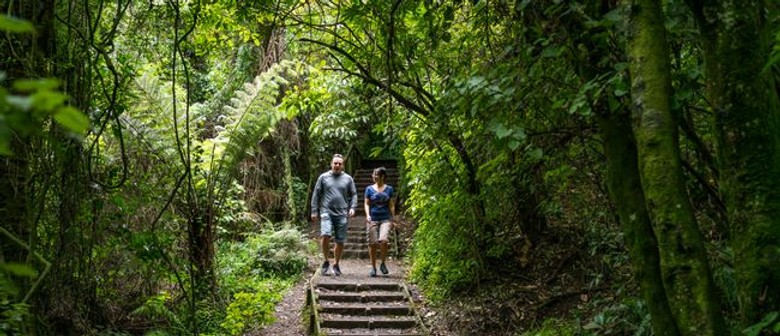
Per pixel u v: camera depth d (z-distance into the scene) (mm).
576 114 4008
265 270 10219
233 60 12688
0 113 638
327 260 9305
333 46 6082
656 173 2115
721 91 2088
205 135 12148
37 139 3764
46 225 4520
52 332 4395
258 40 7109
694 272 2076
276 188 13992
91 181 4980
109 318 5891
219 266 9125
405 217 13844
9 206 3588
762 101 2053
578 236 7746
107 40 4625
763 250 2016
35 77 3590
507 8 4715
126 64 5223
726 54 2066
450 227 8047
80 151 4539
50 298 4398
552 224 8266
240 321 7176
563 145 4633
